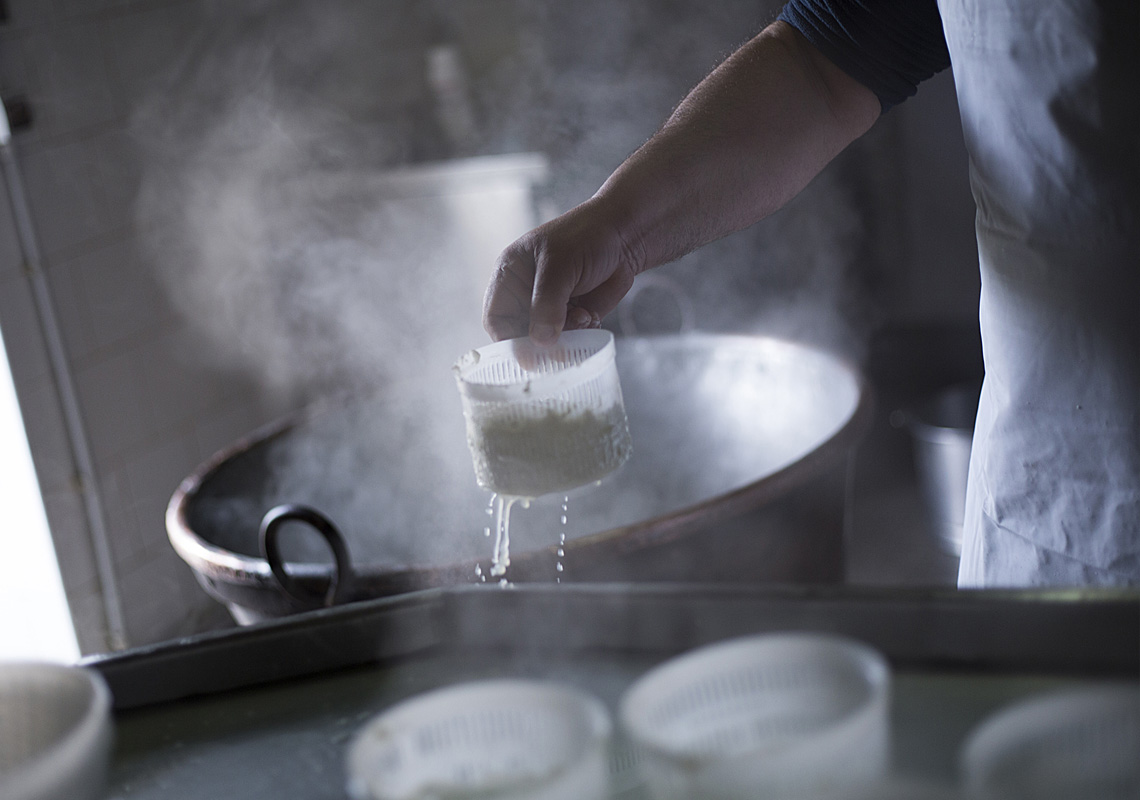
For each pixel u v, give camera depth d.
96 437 3.06
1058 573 1.52
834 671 1.05
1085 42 1.38
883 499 3.47
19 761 1.13
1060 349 1.46
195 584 3.37
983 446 1.56
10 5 2.79
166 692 1.28
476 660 1.26
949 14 1.48
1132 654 1.13
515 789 1.05
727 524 1.77
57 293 2.94
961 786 1.03
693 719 1.05
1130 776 1.02
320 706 1.25
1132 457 1.45
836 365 2.15
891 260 3.78
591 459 1.45
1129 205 1.41
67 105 2.95
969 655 1.16
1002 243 1.49
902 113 3.60
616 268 1.58
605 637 1.24
